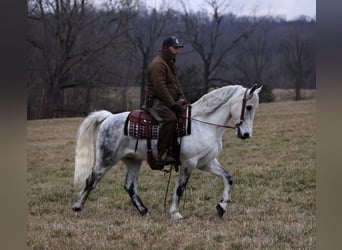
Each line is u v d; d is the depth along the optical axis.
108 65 50.59
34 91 47.94
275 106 41.50
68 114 49.31
